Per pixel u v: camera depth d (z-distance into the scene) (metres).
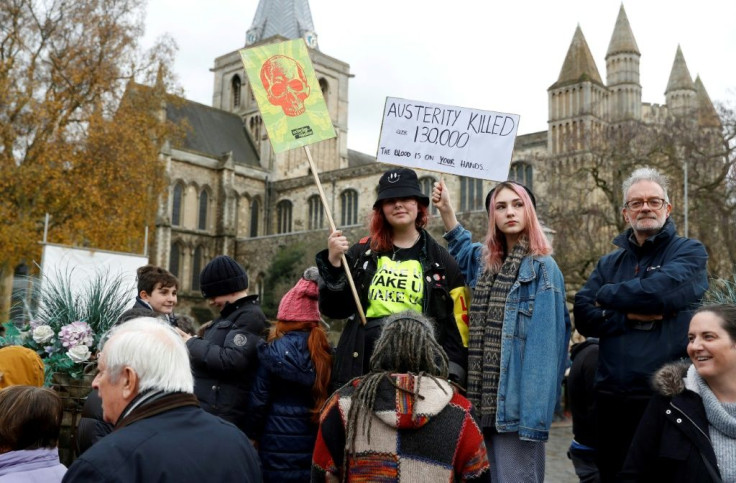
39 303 7.98
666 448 3.79
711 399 3.72
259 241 69.81
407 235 5.20
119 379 3.19
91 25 34.28
